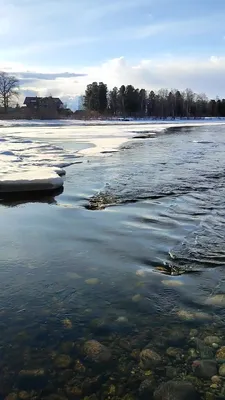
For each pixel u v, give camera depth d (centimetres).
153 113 9988
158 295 394
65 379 272
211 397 254
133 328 333
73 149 1969
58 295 395
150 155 1703
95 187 985
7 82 8588
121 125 5691
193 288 410
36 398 256
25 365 287
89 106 10275
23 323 342
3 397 257
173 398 254
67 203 823
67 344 311
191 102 10475
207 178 1098
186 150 1934
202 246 539
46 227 638
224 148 2055
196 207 761
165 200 825
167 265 475
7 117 7644
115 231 609
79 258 497
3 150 1703
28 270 459
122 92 10119
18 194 923
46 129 4291
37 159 1473
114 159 1561
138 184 1012
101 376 275
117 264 477
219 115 10812
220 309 364
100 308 367
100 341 314
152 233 597
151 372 278
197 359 290
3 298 388
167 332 326
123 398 256
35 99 9569
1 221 679
